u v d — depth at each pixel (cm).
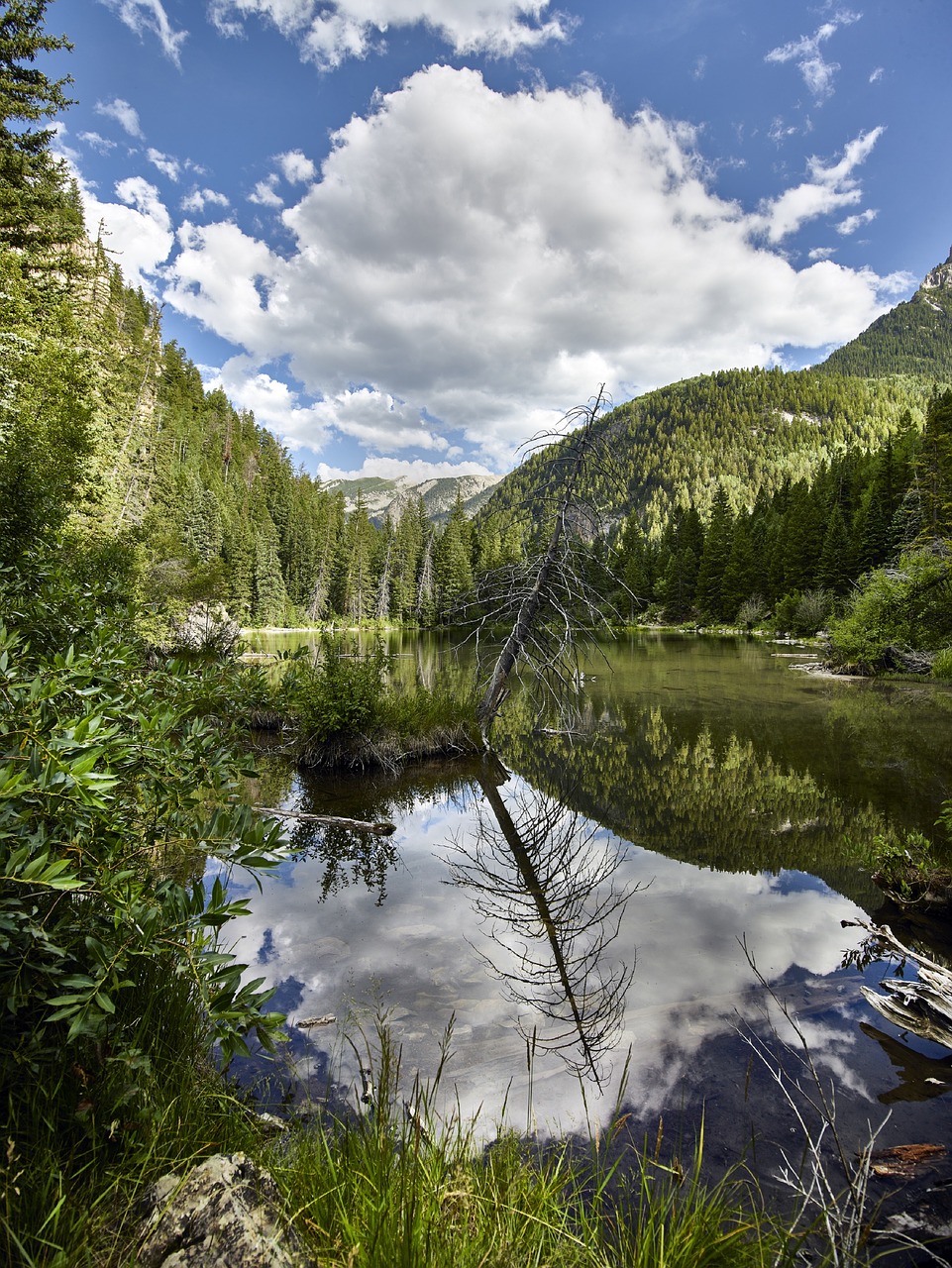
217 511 6053
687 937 490
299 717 1101
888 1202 239
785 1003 395
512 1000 392
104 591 630
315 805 862
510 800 914
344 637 1301
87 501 1609
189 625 2264
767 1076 321
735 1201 238
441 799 916
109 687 318
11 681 202
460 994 397
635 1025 366
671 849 713
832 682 2241
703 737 1326
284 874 619
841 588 4966
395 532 8619
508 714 1688
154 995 255
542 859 682
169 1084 237
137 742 273
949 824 651
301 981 408
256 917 509
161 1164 190
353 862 659
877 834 738
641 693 1980
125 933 202
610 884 610
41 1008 202
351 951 453
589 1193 240
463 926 502
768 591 6128
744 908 550
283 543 8006
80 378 1476
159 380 8075
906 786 939
